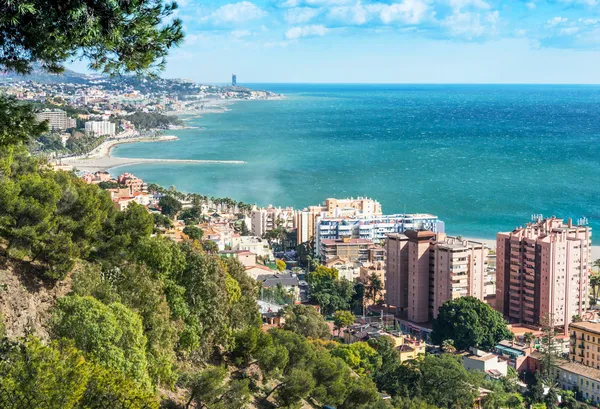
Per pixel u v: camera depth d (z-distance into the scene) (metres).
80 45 41.84
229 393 92.12
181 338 103.88
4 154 99.56
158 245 108.25
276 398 106.38
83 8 39.88
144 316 93.12
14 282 86.56
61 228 98.75
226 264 140.25
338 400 116.19
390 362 177.38
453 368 167.25
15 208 90.38
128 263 107.00
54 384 54.06
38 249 92.50
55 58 42.22
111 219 111.19
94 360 73.44
